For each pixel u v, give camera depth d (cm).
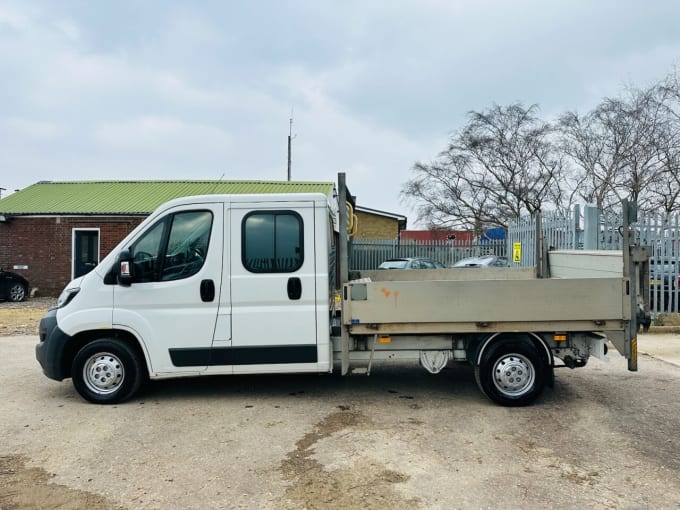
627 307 539
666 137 2227
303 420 529
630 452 447
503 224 2889
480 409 562
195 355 563
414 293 543
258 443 467
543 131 2820
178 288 562
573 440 473
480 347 559
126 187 2258
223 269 564
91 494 374
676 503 360
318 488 381
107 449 455
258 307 564
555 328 546
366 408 568
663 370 742
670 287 1093
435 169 3045
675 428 505
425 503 359
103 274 571
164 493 375
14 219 1916
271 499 365
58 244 1905
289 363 565
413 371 741
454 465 421
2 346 958
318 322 562
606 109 2477
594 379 690
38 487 385
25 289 1795
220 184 2300
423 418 534
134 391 579
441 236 3070
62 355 574
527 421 523
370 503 359
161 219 574
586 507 354
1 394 627
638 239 1098
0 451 452
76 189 2225
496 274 784
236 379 694
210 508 354
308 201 566
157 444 466
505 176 2903
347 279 567
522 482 391
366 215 3388
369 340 571
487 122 2883
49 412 556
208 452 447
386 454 442
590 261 642
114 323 563
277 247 566
